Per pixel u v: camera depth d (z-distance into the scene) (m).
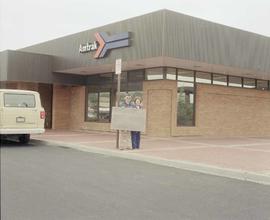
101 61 21.08
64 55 23.94
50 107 28.33
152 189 8.72
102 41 20.81
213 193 8.50
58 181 9.28
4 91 17.06
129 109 15.37
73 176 10.00
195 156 13.59
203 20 19.44
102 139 19.53
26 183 8.97
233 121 24.72
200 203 7.58
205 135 23.05
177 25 18.25
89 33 21.89
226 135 24.27
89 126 25.98
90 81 26.23
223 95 24.16
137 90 22.59
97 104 25.64
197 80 22.75
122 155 14.20
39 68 24.70
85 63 22.27
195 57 19.02
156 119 21.41
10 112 17.02
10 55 23.89
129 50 19.36
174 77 21.58
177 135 21.62
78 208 6.93
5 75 23.95
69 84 25.92
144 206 7.21
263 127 26.72
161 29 17.84
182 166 12.02
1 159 12.94
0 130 16.86
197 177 10.45
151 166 12.18
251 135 25.88
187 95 22.23
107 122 24.77
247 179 10.29
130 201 7.55
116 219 6.35
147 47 18.44
